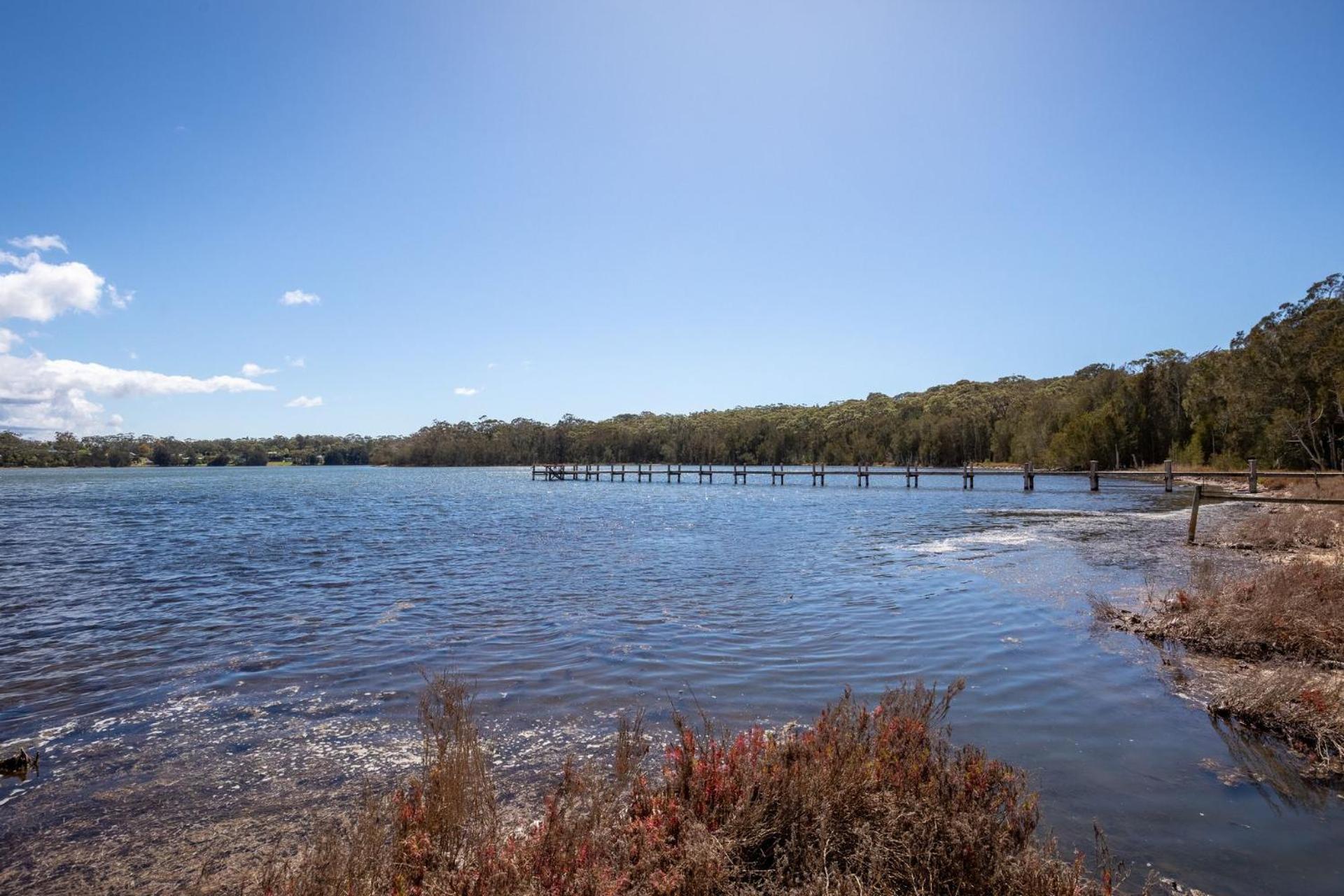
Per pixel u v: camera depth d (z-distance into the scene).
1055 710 6.15
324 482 86.06
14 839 4.27
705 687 7.02
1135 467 69.00
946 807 3.62
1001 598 11.20
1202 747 5.33
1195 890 3.49
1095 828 3.67
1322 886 3.53
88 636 9.82
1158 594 10.98
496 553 18.41
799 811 3.64
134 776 5.15
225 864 3.93
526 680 7.32
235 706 6.70
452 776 4.00
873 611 10.41
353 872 3.14
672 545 19.61
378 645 8.93
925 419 106.12
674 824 3.54
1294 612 8.02
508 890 3.01
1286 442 50.66
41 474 136.38
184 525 28.14
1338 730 5.30
